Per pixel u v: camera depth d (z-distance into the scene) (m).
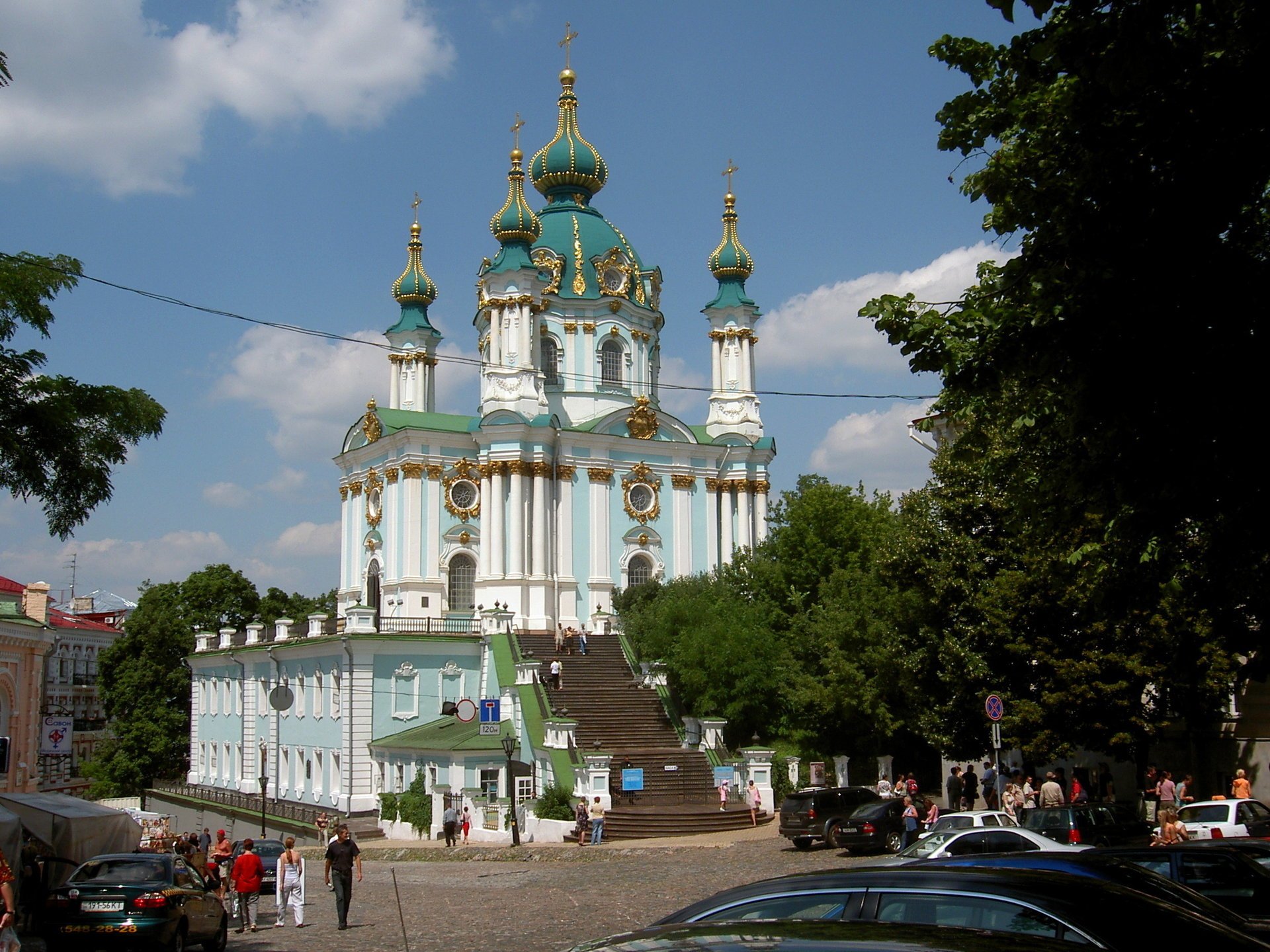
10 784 46.47
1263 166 12.92
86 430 18.14
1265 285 13.25
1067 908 8.46
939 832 27.20
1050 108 16.22
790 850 38.84
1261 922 17.61
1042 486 17.52
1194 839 27.45
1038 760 35.16
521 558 69.31
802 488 64.25
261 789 60.88
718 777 49.31
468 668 62.47
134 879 21.91
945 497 37.84
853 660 47.84
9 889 16.28
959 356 15.63
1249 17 12.63
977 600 35.81
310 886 38.97
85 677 107.94
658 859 38.59
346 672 59.81
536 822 46.84
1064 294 14.18
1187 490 14.02
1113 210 13.81
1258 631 18.30
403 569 70.06
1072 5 12.66
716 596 58.12
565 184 81.25
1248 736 38.47
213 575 90.94
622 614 67.25
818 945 6.50
